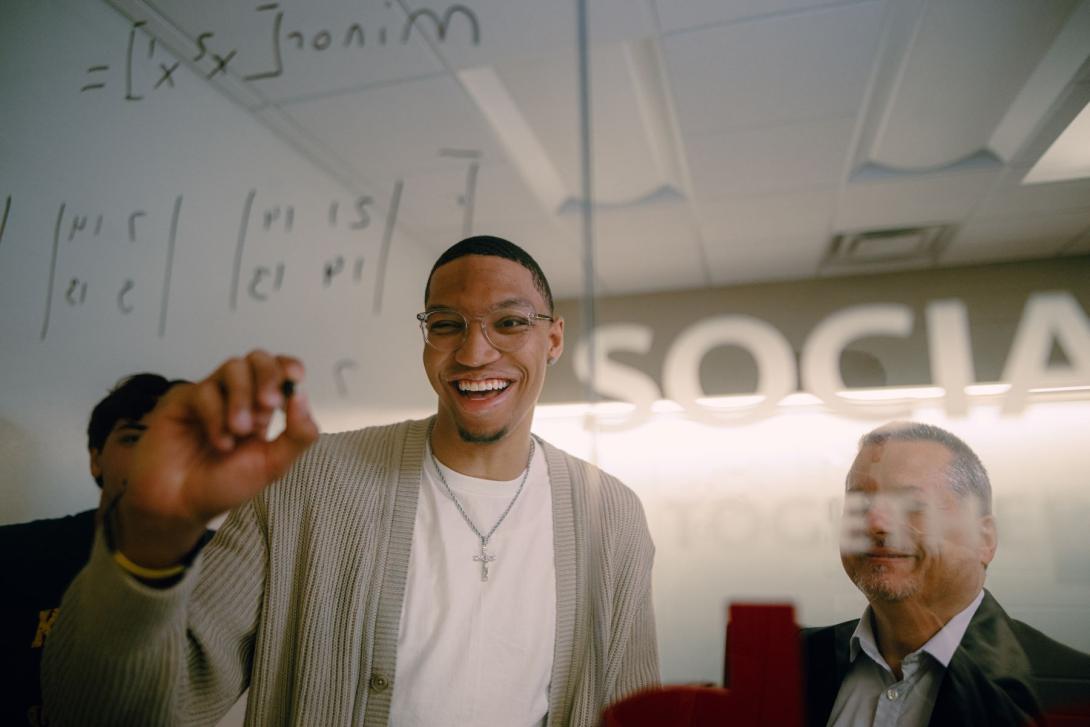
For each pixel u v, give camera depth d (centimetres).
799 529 62
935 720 49
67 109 101
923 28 101
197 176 122
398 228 179
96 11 105
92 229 103
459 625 59
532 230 169
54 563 85
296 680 55
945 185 110
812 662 55
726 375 87
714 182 137
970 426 64
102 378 103
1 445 90
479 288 62
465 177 155
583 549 64
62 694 39
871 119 117
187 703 49
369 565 59
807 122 121
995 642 50
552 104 130
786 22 104
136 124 111
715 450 72
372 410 162
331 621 57
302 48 115
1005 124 109
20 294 94
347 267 159
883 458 56
